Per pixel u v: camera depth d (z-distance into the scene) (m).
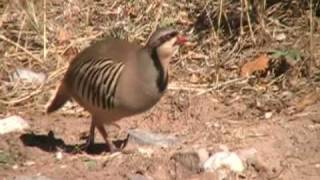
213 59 16.38
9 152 12.79
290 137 13.15
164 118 14.43
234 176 11.84
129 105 12.01
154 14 17.78
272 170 12.08
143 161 12.30
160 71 11.98
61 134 13.79
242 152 12.45
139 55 11.95
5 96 15.24
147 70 11.89
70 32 17.39
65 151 12.91
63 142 13.38
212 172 11.84
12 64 16.36
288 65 15.73
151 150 12.78
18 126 13.80
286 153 12.61
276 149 12.73
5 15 17.64
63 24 17.61
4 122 13.84
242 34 16.78
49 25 17.47
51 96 15.28
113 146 12.82
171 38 11.95
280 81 15.54
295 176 11.95
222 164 11.96
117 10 17.98
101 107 12.24
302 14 17.22
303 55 15.85
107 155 12.63
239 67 16.11
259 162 12.09
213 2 17.98
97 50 12.38
